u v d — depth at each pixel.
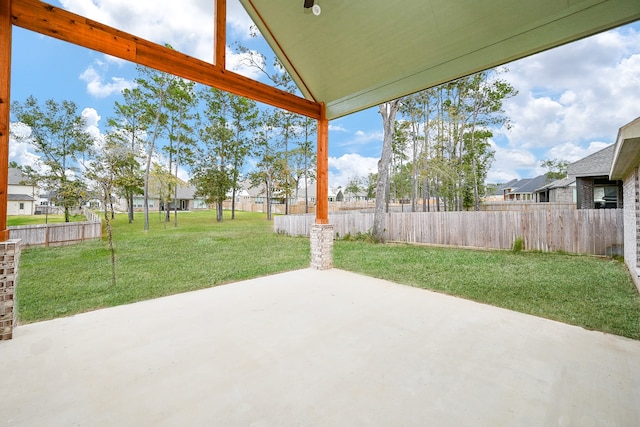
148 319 3.35
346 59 4.77
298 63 5.30
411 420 1.76
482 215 9.26
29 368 2.33
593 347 2.69
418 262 7.13
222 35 4.32
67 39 3.03
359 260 7.44
